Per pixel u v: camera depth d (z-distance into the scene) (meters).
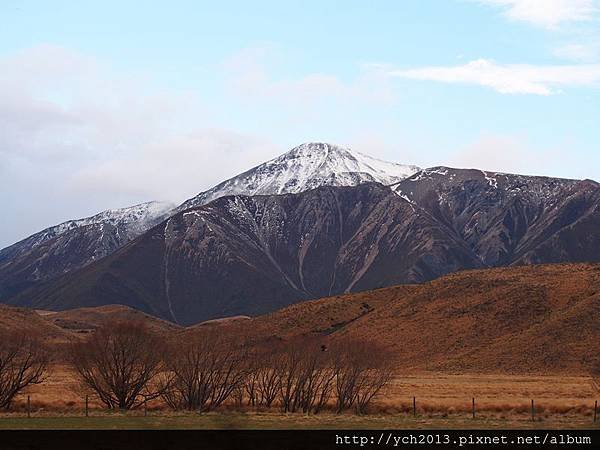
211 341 116.19
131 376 109.00
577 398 124.25
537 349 187.38
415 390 138.00
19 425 83.19
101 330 112.75
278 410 107.50
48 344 170.75
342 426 83.06
